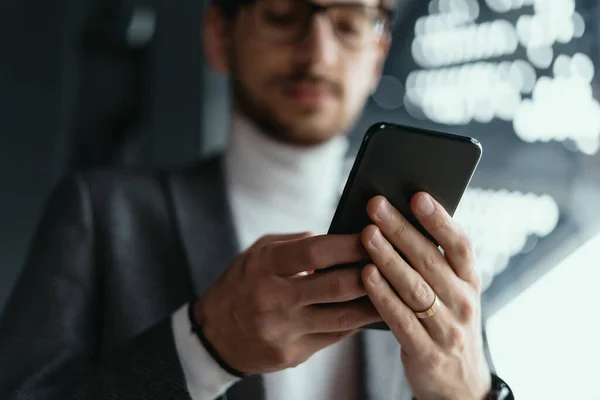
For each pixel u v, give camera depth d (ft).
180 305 3.04
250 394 2.85
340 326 2.22
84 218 3.14
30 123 6.31
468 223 5.98
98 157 6.43
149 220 3.21
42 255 3.06
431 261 2.17
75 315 2.95
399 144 2.06
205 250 3.12
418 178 2.12
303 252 2.12
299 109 3.30
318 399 3.03
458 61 6.15
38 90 6.31
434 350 2.26
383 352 3.09
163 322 2.49
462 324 2.27
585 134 5.50
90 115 6.41
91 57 6.39
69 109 6.34
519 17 5.82
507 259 5.75
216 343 2.34
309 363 3.06
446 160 2.11
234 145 3.53
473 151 2.09
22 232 6.30
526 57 5.79
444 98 6.22
